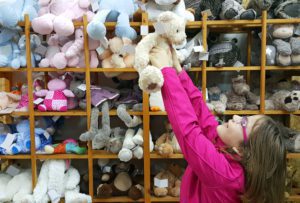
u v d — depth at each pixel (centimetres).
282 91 170
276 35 163
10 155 164
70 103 169
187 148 77
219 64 163
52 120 186
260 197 77
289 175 180
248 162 78
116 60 160
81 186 179
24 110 165
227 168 77
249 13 155
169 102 78
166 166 198
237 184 78
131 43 160
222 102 172
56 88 168
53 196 162
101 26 147
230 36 197
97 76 193
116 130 180
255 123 82
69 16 165
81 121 201
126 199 169
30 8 166
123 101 171
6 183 173
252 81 195
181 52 161
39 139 168
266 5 159
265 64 164
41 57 169
